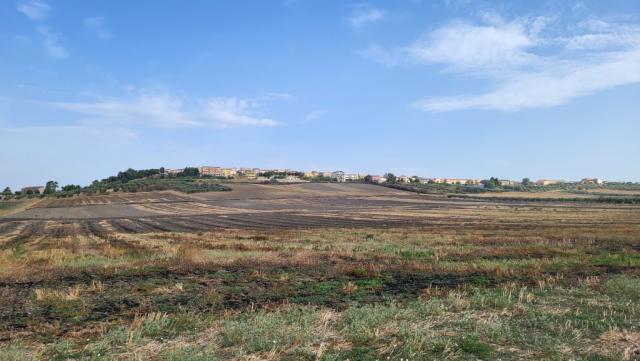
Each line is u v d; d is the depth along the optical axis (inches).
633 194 6589.6
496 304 481.1
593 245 1170.6
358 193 6259.8
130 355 339.3
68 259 970.1
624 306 466.6
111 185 6860.2
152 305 517.7
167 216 3538.4
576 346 346.9
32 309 510.3
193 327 418.3
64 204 5059.1
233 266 810.8
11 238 1958.7
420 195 6181.1
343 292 582.2
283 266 813.2
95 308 513.7
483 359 322.0
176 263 842.2
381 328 394.0
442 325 408.8
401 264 820.6
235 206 4594.0
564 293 544.1
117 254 1051.9
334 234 1646.2
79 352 353.7
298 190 6382.9
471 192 6998.0
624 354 325.7
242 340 365.7
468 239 1331.2
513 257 929.5
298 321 418.0
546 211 3491.6
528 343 354.3
